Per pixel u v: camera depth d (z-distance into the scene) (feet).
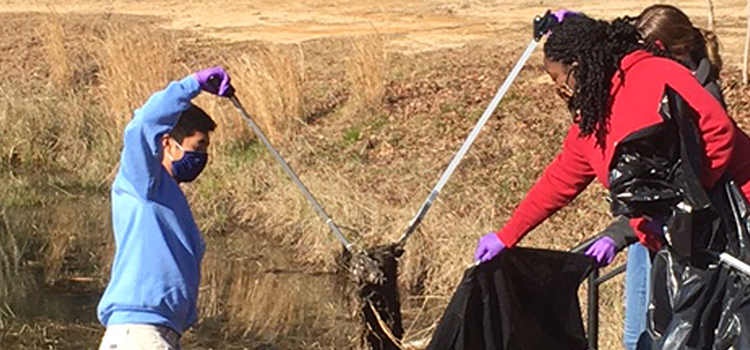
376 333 16.07
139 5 71.26
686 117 13.29
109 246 34.04
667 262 14.14
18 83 47.57
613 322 22.47
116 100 41.70
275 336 26.73
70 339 26.58
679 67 13.53
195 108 15.16
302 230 32.27
